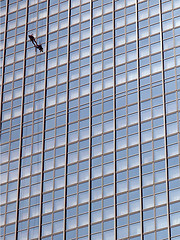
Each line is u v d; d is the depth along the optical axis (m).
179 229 160.25
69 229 169.62
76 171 175.00
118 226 165.38
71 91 185.00
